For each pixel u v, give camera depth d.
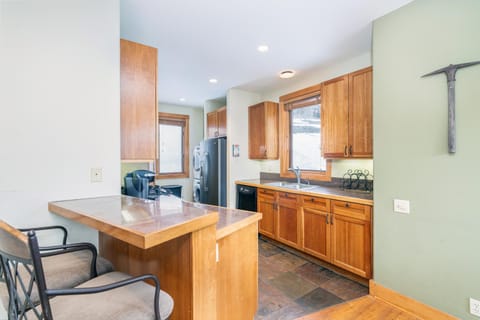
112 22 1.69
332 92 2.67
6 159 1.30
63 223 1.49
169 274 1.11
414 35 1.72
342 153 2.57
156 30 2.14
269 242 3.35
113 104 1.69
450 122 1.55
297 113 3.62
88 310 0.86
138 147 1.85
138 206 1.30
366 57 2.66
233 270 1.33
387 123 1.88
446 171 1.58
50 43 1.44
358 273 2.16
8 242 0.77
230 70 3.13
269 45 2.44
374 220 1.99
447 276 1.58
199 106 5.25
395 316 1.74
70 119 1.51
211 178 4.17
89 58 1.59
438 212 1.62
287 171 3.73
